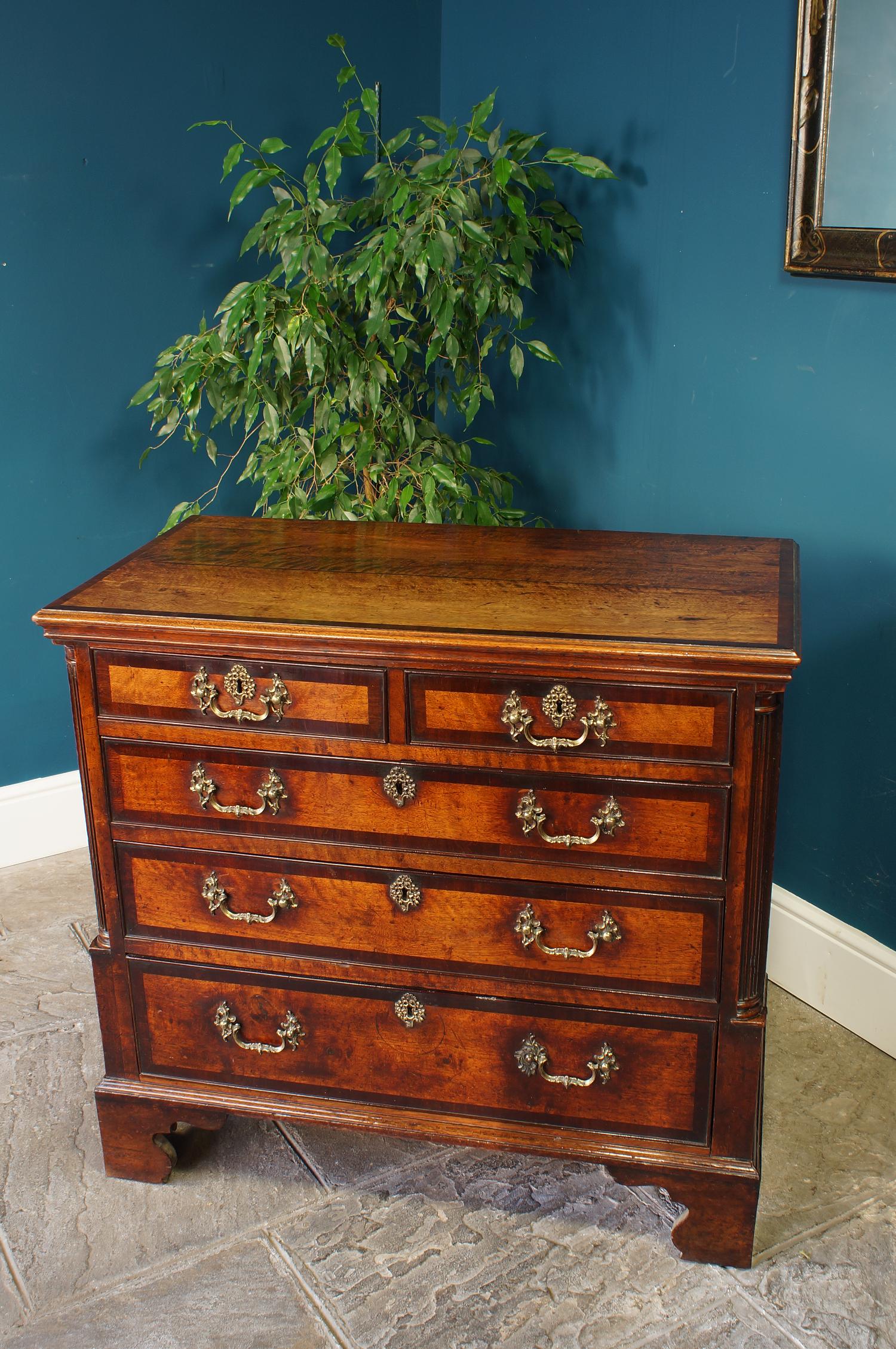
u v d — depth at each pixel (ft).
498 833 5.94
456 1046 6.37
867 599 7.60
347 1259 6.37
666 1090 6.18
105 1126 6.85
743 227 7.88
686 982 5.97
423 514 9.27
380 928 6.24
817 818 8.21
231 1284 6.21
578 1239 6.49
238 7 9.45
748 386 8.11
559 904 5.99
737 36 7.62
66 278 9.28
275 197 8.86
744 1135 6.13
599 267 9.16
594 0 8.69
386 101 10.42
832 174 7.08
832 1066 7.82
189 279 9.86
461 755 5.84
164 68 9.29
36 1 8.61
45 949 8.99
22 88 8.73
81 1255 6.39
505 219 8.82
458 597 6.13
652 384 8.88
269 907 6.37
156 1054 6.79
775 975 8.66
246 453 10.58
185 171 9.59
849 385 7.43
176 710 6.10
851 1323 5.98
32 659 9.93
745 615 5.81
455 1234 6.53
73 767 10.37
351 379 9.04
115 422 9.82
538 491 10.33
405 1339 5.88
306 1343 5.86
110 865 6.48
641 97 8.45
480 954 6.17
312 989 6.44
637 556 6.80
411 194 8.47
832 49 6.85
